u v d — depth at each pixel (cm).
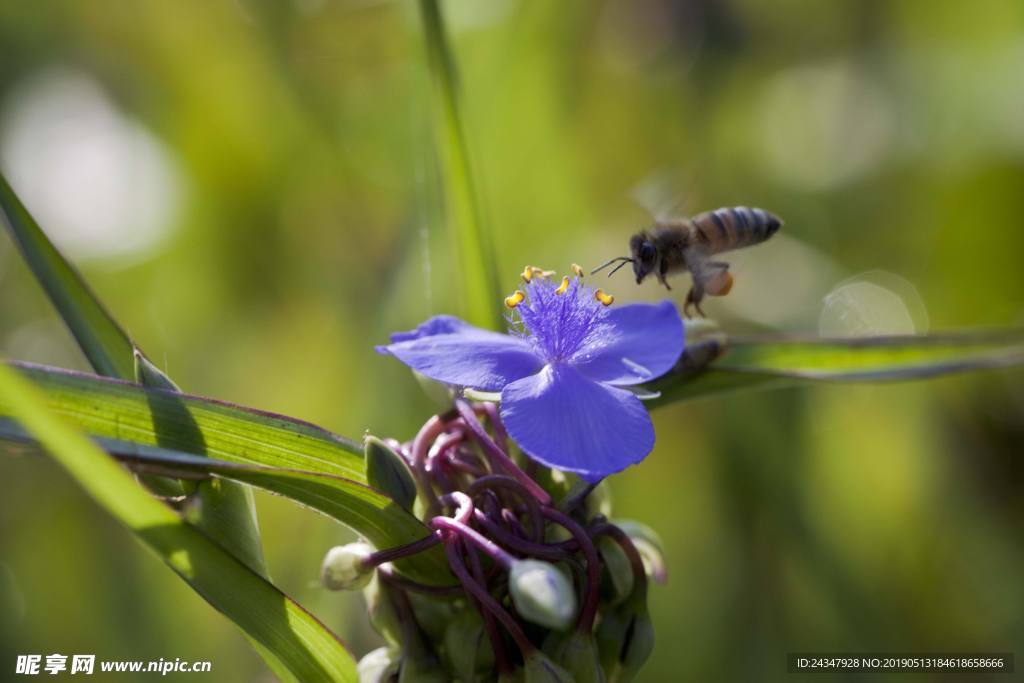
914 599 45
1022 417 48
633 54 54
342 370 48
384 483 35
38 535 45
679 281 49
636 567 35
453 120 39
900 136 54
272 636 35
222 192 51
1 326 48
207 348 49
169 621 44
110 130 51
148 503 34
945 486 48
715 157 54
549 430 35
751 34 55
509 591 34
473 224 39
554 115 52
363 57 52
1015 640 44
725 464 45
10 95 51
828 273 52
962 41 56
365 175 51
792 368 38
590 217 52
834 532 46
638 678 44
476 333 37
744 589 45
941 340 38
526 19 50
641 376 36
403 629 35
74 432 33
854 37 58
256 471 35
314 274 50
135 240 50
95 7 50
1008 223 52
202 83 51
